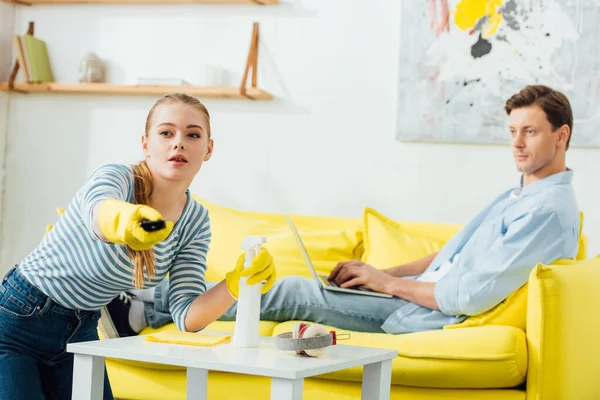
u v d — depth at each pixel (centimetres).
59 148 359
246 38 339
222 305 163
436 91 315
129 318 236
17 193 363
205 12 344
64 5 360
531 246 217
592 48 302
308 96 332
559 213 221
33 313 163
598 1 301
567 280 202
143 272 163
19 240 363
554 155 233
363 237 289
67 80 359
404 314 230
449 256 250
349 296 235
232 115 340
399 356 207
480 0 310
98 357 150
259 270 153
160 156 156
